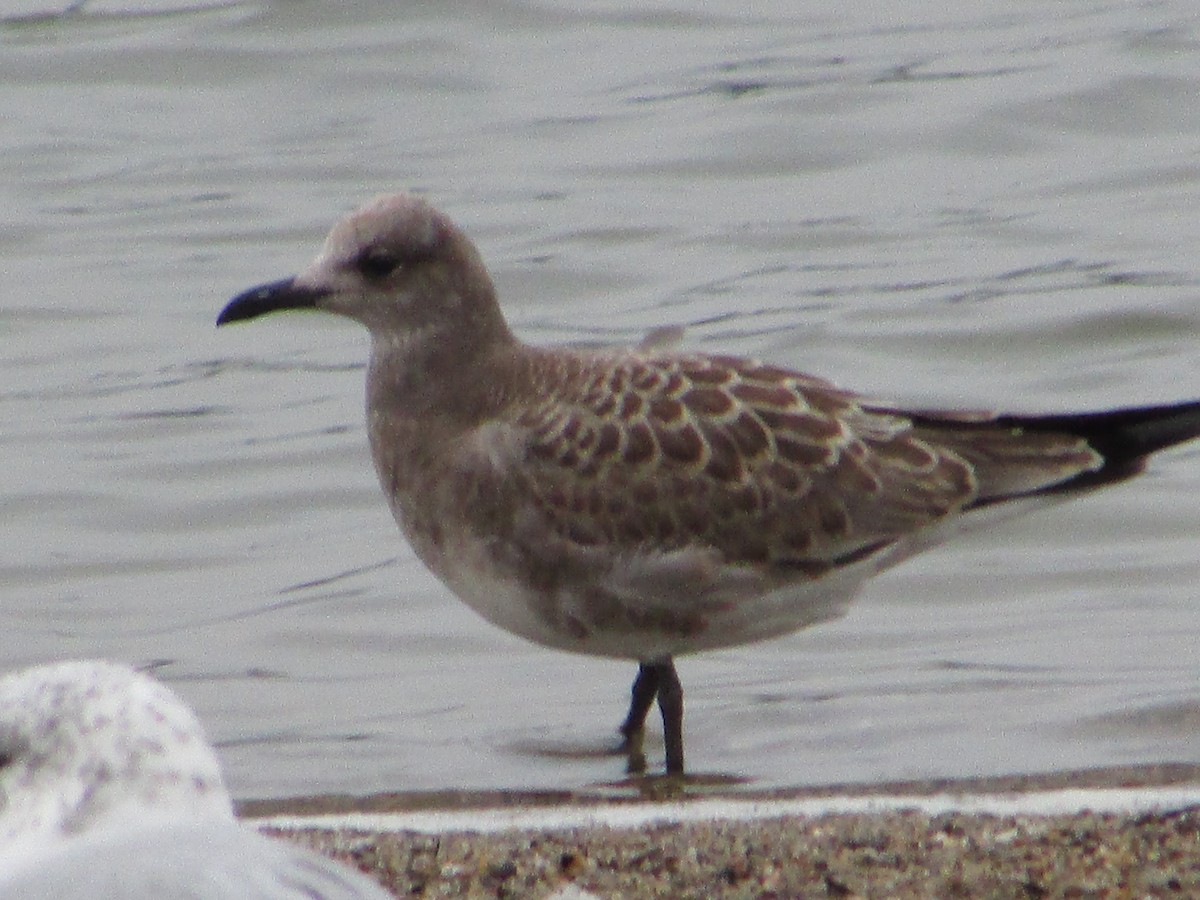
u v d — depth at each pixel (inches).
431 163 916.0
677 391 458.6
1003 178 886.4
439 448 460.8
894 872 339.3
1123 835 351.6
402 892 340.2
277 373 754.8
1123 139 911.0
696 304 782.5
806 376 474.0
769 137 920.3
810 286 792.9
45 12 1055.0
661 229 847.7
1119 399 700.7
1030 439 462.3
